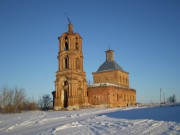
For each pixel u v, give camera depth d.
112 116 31.58
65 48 71.44
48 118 37.66
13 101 70.62
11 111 66.38
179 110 32.69
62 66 69.44
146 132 16.06
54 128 22.83
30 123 30.97
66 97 69.69
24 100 76.62
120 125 20.77
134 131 16.88
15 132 23.70
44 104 113.31
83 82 70.56
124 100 77.50
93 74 84.50
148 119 23.42
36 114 51.41
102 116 32.75
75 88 66.38
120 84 81.06
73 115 40.31
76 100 65.81
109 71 81.25
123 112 37.34
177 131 15.34
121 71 82.75
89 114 41.19
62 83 69.06
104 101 69.06
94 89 71.44
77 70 69.00
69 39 69.44
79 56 71.00
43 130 22.69
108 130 18.61
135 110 40.22
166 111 32.44
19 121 34.84
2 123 33.53
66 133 19.05
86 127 21.88
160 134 14.99
